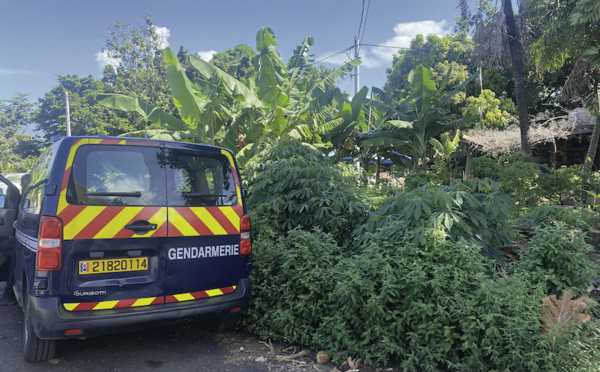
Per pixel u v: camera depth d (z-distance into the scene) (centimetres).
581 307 294
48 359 362
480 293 329
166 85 2955
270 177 594
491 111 2172
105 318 320
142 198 349
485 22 1315
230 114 1279
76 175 331
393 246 398
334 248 455
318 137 1314
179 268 357
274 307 425
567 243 375
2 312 495
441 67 2439
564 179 1125
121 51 3005
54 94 5416
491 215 456
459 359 331
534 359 290
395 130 1706
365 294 357
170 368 354
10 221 483
